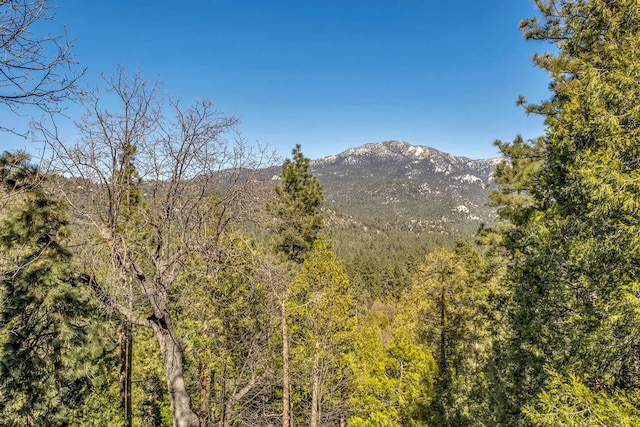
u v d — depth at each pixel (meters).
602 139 5.95
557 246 7.94
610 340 5.53
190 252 7.23
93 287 7.09
